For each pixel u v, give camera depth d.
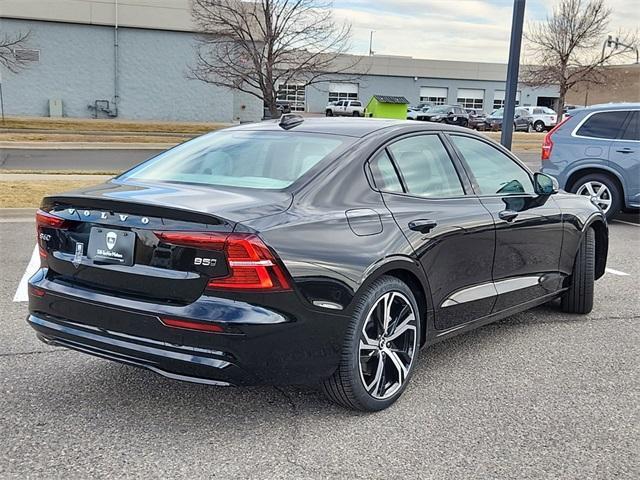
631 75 55.84
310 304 3.28
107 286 3.41
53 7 33.16
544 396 4.03
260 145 4.14
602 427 3.63
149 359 3.26
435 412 3.77
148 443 3.34
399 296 3.80
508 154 5.06
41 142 23.02
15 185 12.05
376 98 22.56
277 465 3.15
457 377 4.30
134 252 3.31
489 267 4.51
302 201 3.52
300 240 3.29
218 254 3.12
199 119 36.06
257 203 3.40
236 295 3.13
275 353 3.21
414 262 3.82
